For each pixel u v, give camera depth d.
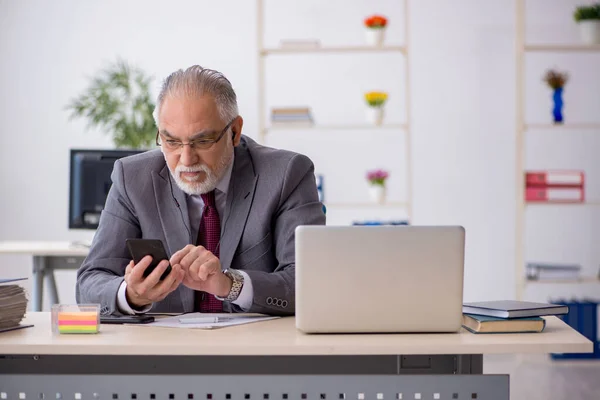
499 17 6.23
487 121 6.25
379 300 1.88
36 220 6.39
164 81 2.27
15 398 1.85
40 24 6.36
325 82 6.29
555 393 4.44
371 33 5.44
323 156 6.30
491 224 6.28
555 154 6.23
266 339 1.82
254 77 6.32
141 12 6.33
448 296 1.90
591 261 6.22
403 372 1.98
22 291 2.06
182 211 2.39
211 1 6.32
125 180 2.43
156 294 2.06
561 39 6.20
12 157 6.38
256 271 2.19
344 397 1.82
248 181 2.41
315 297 1.88
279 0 6.29
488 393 1.81
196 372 2.06
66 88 6.36
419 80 6.26
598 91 6.17
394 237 1.89
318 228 1.88
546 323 2.08
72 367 2.06
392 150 6.28
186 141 2.21
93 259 2.38
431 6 6.25
